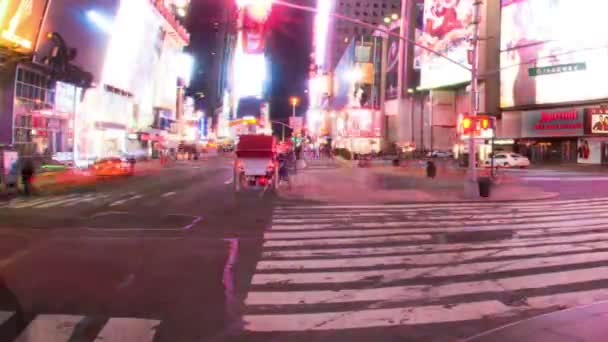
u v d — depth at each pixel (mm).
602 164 46719
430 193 21469
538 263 8328
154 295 6379
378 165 53562
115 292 6496
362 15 137875
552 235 11180
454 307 5961
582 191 23422
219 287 6793
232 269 7848
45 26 31703
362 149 94125
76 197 19578
